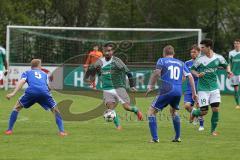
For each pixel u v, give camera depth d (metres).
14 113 34.22
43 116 44.72
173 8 99.44
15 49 73.94
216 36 101.31
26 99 33.78
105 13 101.88
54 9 98.38
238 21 102.25
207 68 34.94
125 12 102.31
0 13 92.94
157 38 74.38
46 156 26.59
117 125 37.41
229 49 101.81
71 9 97.00
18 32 74.06
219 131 37.09
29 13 97.06
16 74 73.56
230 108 54.44
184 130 37.47
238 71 55.47
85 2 96.69
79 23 97.69
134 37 74.38
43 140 31.77
